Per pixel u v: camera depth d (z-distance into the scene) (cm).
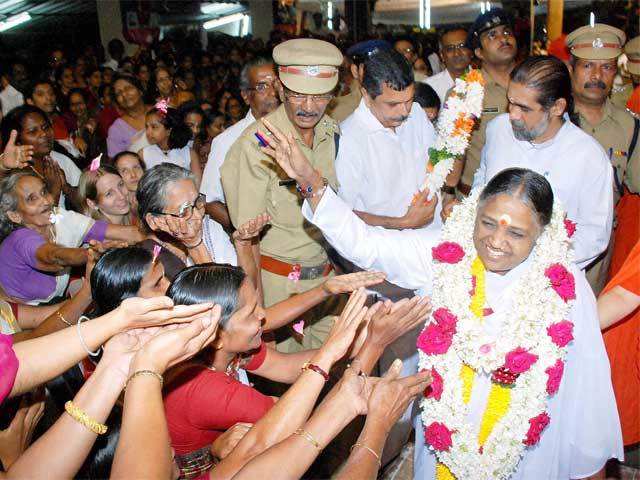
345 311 187
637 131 372
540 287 217
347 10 1323
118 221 383
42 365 166
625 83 504
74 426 165
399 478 322
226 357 226
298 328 328
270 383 387
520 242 211
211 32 1481
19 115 434
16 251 325
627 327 301
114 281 230
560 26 818
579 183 305
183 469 215
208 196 390
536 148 313
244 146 316
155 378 156
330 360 181
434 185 322
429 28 1246
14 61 1054
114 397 169
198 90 997
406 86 315
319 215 241
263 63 380
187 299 214
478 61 502
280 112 321
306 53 296
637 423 313
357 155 332
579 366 232
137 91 618
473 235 225
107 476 191
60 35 1391
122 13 1320
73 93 717
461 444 226
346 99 428
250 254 294
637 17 667
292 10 1405
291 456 159
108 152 630
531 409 221
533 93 296
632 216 371
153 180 277
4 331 274
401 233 249
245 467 157
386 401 178
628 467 325
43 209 337
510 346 217
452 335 224
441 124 324
